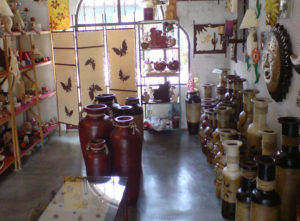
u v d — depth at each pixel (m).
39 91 6.67
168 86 6.47
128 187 3.85
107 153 3.71
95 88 6.38
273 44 3.79
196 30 6.59
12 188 4.48
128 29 6.02
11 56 4.80
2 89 5.39
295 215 2.92
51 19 6.40
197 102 6.36
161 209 3.85
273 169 2.81
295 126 2.85
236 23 5.68
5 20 4.82
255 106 3.70
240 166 3.25
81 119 3.97
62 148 5.99
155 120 6.68
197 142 6.11
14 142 4.99
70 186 3.35
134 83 6.21
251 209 2.94
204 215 3.71
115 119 3.80
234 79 4.87
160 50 6.85
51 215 2.95
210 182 4.51
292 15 3.34
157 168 4.99
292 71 3.41
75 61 6.29
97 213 2.95
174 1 6.15
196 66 6.75
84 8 6.64
